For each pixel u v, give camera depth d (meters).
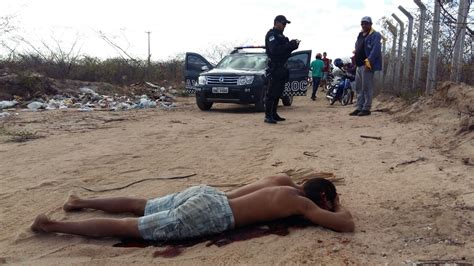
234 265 3.53
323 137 8.53
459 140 6.85
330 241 3.80
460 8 7.29
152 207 4.30
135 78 23.28
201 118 11.91
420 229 4.00
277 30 10.30
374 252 3.60
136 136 9.05
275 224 4.17
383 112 11.81
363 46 11.34
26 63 19.41
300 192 4.17
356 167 6.17
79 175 6.19
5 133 9.18
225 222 3.99
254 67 13.73
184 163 6.82
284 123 10.66
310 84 30.75
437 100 9.57
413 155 6.54
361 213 4.47
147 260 3.69
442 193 4.84
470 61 9.85
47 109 13.66
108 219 4.07
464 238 3.75
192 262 3.62
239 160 6.94
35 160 7.01
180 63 27.14
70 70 20.70
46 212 4.81
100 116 12.08
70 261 3.71
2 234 4.29
